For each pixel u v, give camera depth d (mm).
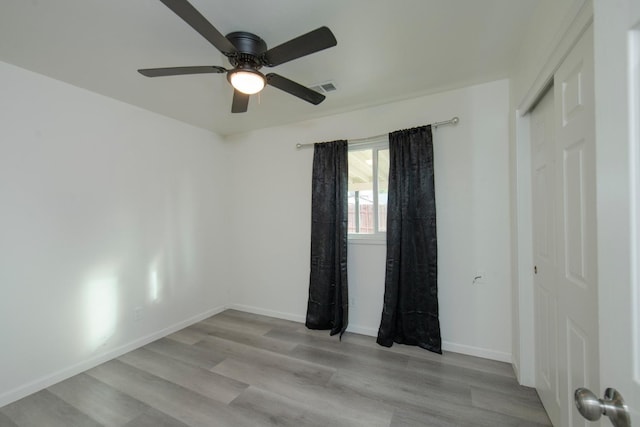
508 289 2207
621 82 526
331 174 2895
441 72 2100
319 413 1707
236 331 2943
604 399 545
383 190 2793
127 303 2568
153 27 1565
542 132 1610
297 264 3217
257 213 3471
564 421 1297
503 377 2018
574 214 1110
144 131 2742
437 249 2439
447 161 2416
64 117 2174
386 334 2510
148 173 2773
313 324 2957
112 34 1623
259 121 3148
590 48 963
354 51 1828
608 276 556
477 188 2307
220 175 3609
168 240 2955
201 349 2555
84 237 2283
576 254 1101
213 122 3164
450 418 1643
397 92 2426
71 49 1764
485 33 1660
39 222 2035
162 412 1735
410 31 1634
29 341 1967
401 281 2520
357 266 2838
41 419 1697
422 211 2428
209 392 1925
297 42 1342
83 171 2283
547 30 1335
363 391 1908
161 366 2273
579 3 1014
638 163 501
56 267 2117
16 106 1934
